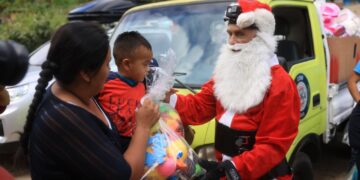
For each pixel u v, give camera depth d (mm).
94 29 1710
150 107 1901
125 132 2033
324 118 4430
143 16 4332
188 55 3830
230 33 2479
